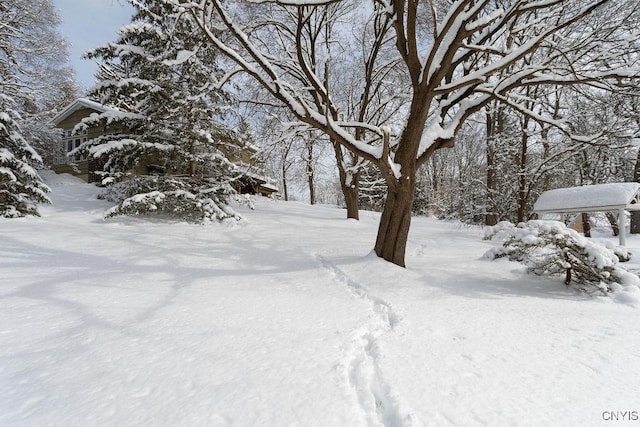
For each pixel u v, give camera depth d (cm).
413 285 489
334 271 585
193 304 383
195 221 1117
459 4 520
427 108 623
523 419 182
